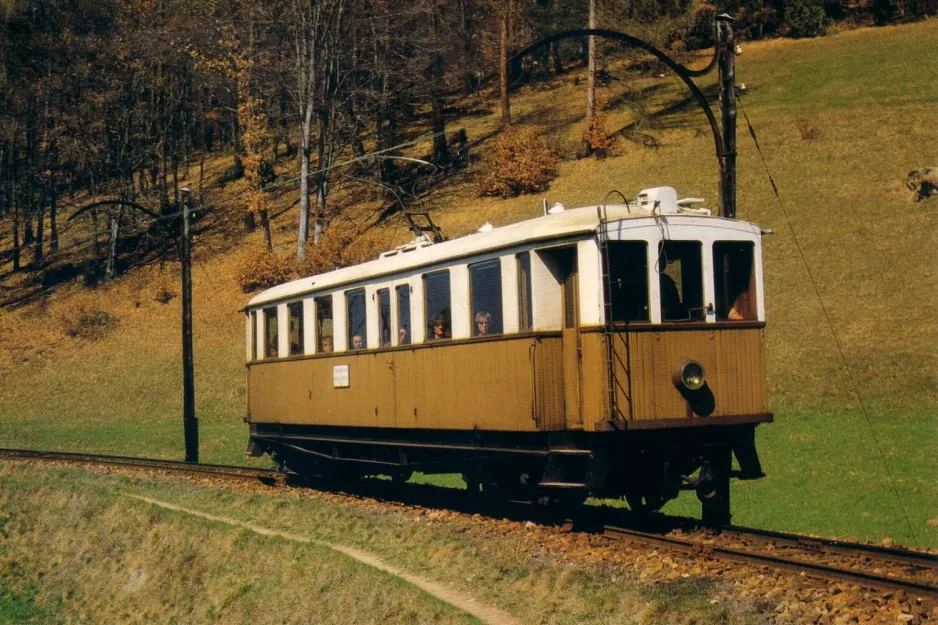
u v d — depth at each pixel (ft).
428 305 47.55
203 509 58.85
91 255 179.11
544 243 39.37
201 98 198.18
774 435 71.56
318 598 38.73
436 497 51.75
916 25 201.67
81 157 180.96
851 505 52.03
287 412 63.46
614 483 39.24
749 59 195.31
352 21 147.43
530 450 40.78
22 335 149.28
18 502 74.79
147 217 179.93
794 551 33.40
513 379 40.57
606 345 37.11
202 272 152.87
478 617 30.30
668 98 174.09
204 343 129.08
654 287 38.42
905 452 63.05
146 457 95.76
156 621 47.14
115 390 123.34
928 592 25.29
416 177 166.81
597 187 135.13
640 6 188.03
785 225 111.14
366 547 42.63
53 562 62.85
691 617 26.07
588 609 28.91
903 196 111.04
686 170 132.57
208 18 163.32
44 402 125.39
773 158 130.00
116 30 179.83
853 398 77.41
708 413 39.06
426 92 175.01
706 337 39.34
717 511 40.34
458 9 205.46
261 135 150.82
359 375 54.03
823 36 207.10
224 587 45.44
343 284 55.72
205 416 109.60
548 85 209.56
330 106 150.30
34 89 181.37
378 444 53.11
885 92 149.48
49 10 184.55
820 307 94.12
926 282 93.40
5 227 219.00
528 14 204.85
